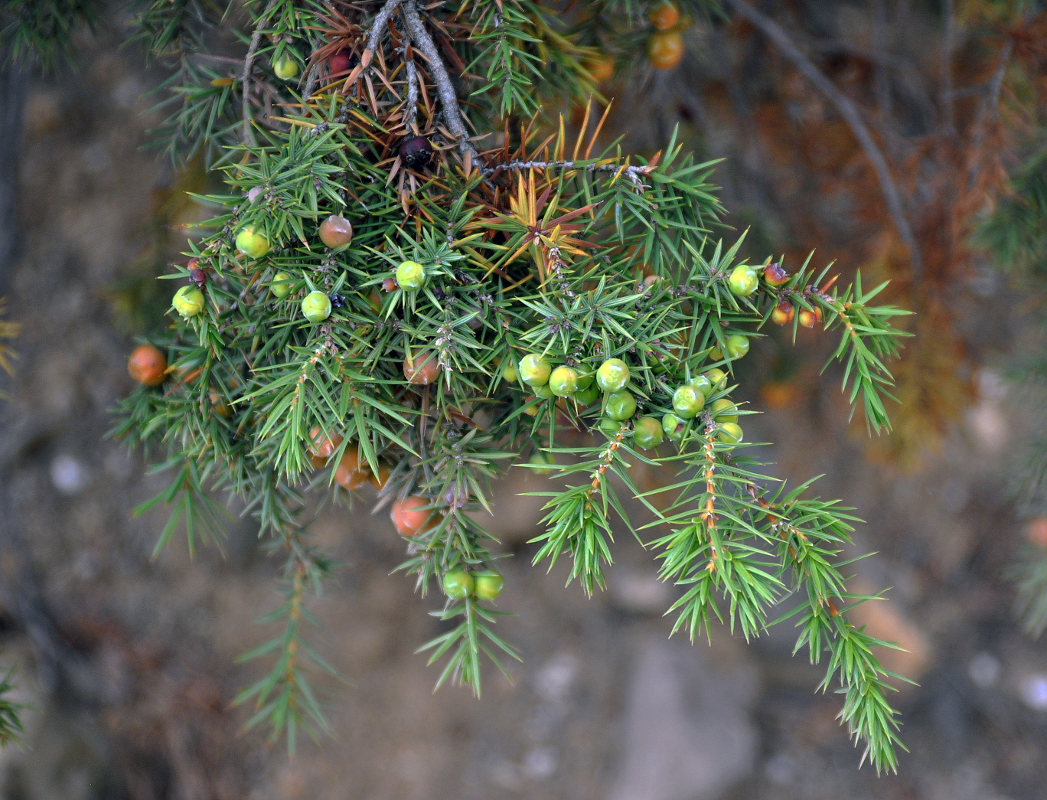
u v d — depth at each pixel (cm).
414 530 47
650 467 65
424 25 47
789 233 89
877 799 159
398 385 47
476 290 45
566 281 44
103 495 156
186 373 49
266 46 48
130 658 145
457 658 47
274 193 44
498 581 47
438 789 155
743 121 87
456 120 46
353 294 45
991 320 105
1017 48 64
